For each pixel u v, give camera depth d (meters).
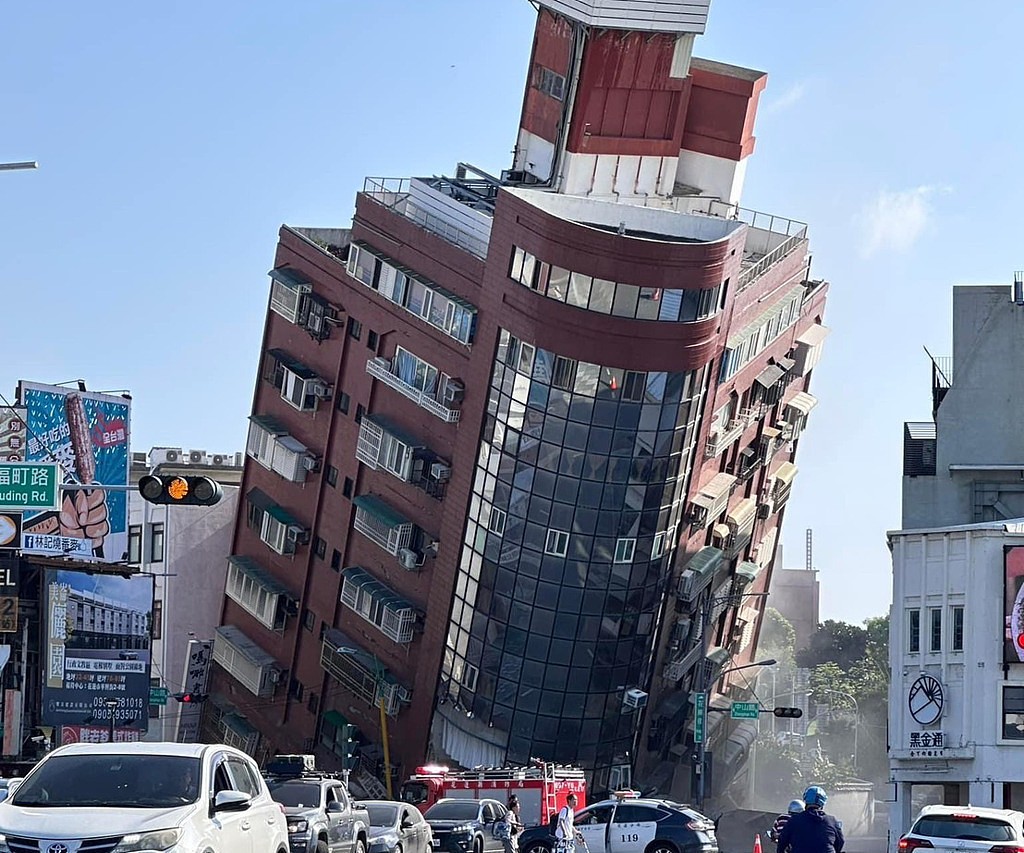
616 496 88.31
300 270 101.06
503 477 88.56
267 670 103.31
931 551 75.56
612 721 93.81
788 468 117.75
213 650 108.25
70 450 90.94
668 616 96.81
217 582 113.50
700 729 82.69
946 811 34.53
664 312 85.06
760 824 79.31
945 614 74.50
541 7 98.94
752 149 104.88
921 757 74.25
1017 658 72.25
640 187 99.12
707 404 91.62
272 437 101.44
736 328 93.88
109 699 90.25
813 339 111.56
